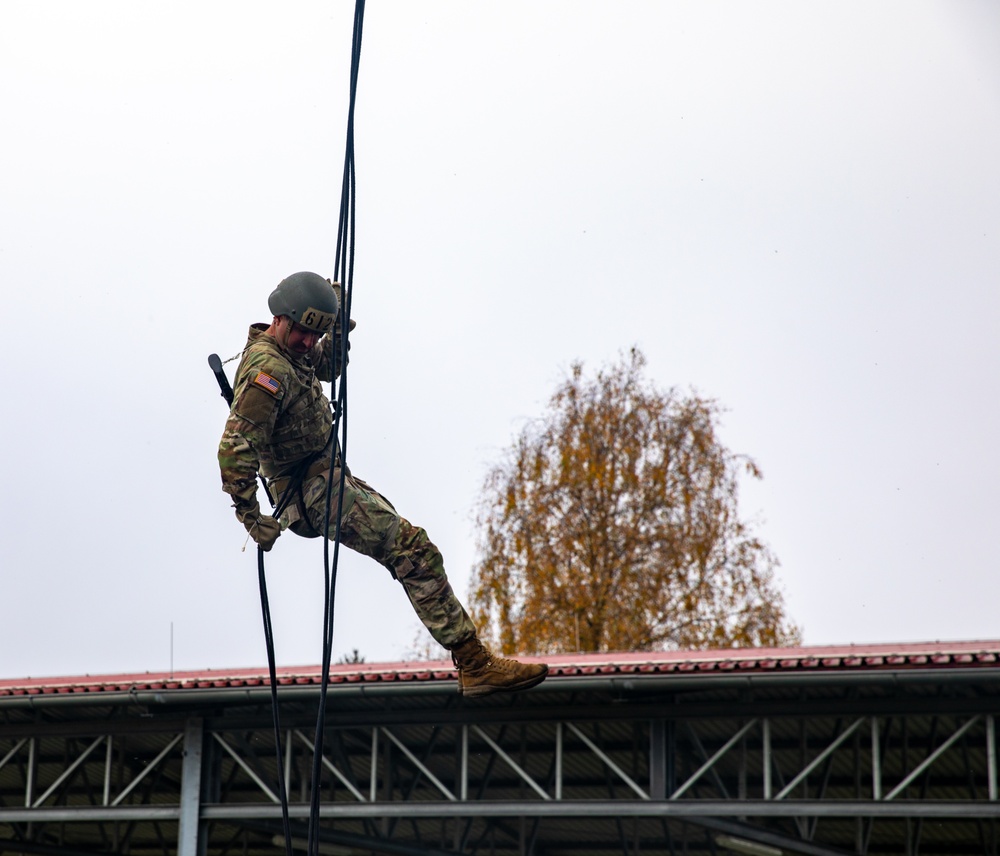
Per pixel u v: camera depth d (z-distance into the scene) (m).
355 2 10.68
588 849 48.97
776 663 30.91
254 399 12.34
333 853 45.09
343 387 11.73
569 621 70.50
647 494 71.94
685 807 33.47
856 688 33.19
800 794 42.47
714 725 37.97
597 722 37.97
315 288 12.58
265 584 12.52
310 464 13.15
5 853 47.19
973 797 38.25
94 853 46.88
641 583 70.69
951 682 29.98
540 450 73.44
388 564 13.61
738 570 70.81
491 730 39.59
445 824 46.56
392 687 33.06
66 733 39.12
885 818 43.22
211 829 49.44
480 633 71.12
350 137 10.98
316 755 11.70
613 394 74.31
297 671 37.06
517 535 71.62
